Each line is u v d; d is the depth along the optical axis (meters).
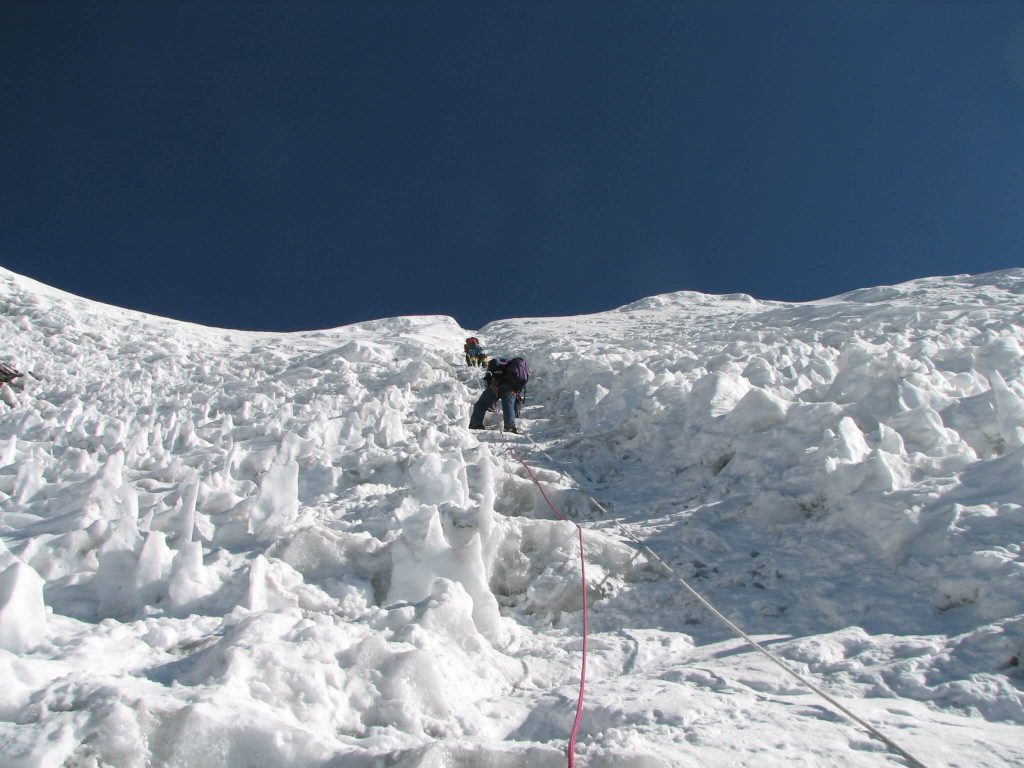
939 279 20.19
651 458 6.69
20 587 2.92
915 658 2.97
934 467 4.48
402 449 7.09
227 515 4.92
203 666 2.60
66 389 13.24
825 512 4.53
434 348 17.61
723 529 4.70
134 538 3.89
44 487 5.83
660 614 3.92
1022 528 3.65
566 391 10.60
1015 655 2.87
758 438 5.73
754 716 2.59
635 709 2.67
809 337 12.67
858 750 2.33
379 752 2.19
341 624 3.12
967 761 2.26
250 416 10.08
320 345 20.66
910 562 3.76
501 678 3.13
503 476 5.82
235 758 2.17
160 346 18.66
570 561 4.32
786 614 3.70
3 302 20.88
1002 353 6.83
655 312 26.73
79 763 2.05
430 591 3.59
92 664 2.71
